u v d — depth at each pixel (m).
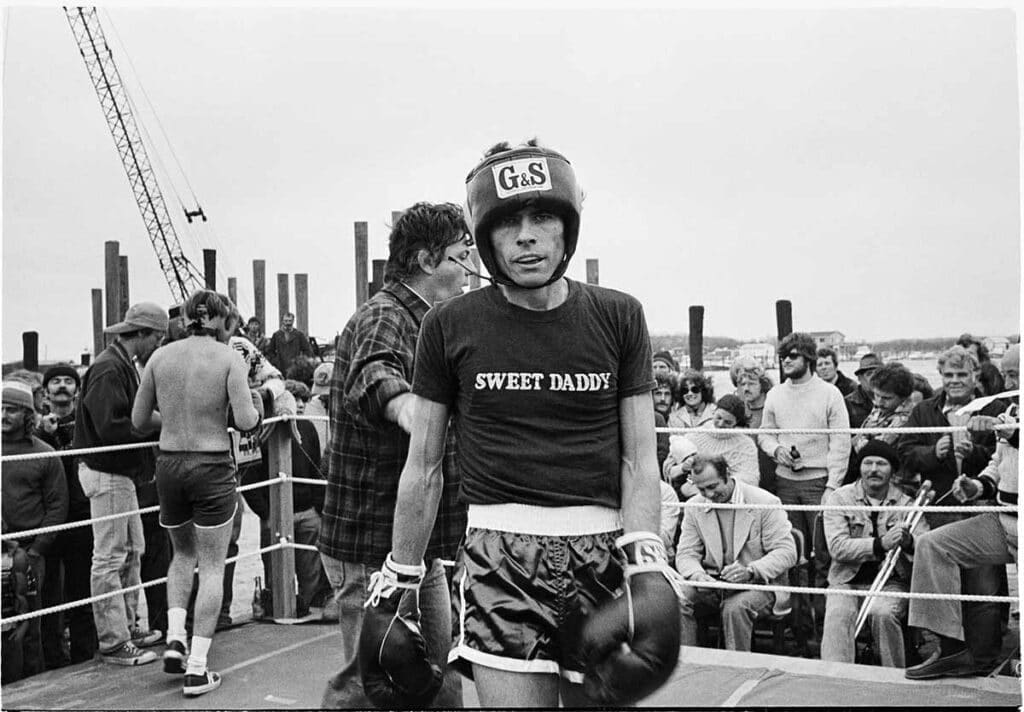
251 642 3.80
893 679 3.12
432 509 1.93
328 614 4.16
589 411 1.78
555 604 1.75
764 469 4.68
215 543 3.30
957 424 3.91
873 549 3.64
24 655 3.71
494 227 1.74
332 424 2.45
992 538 3.22
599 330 1.79
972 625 3.23
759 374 5.21
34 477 3.86
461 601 1.84
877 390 4.59
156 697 3.18
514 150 1.77
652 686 1.71
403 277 2.38
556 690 1.80
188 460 3.27
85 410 3.70
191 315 3.37
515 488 1.78
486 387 1.78
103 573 3.61
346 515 2.41
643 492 1.82
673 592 1.74
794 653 3.92
